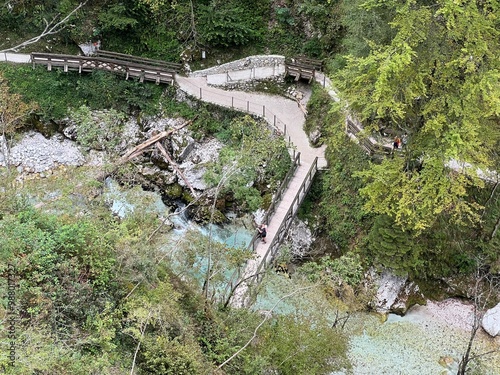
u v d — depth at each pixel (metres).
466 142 18.53
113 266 16.64
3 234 15.48
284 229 24.94
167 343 15.62
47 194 19.86
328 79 31.47
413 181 20.44
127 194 20.91
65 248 16.36
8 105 28.12
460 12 17.66
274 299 19.36
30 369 12.30
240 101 31.83
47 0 33.34
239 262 18.97
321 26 32.41
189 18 33.62
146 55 34.00
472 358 20.45
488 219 24.59
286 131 30.22
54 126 31.62
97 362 13.64
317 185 27.88
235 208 28.47
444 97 19.16
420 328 23.52
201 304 18.39
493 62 18.95
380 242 23.58
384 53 18.12
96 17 33.81
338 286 20.72
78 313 15.44
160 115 32.25
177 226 27.91
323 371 17.75
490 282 23.05
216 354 17.33
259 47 33.94
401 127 22.59
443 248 24.44
